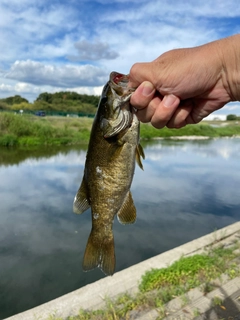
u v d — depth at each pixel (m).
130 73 0.23
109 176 0.25
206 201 1.38
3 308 0.64
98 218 0.26
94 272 0.79
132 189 1.52
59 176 1.73
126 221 0.26
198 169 2.08
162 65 0.21
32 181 1.61
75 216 1.14
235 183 1.72
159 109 0.22
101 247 0.26
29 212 1.17
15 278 0.75
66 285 0.73
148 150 2.93
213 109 0.24
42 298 0.68
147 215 1.17
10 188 1.47
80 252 0.88
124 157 0.24
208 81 0.21
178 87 0.21
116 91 0.24
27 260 0.83
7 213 1.15
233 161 2.45
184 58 0.21
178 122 0.24
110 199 0.25
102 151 0.25
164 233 1.01
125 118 0.24
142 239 0.96
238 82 0.21
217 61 0.21
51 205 1.25
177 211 1.23
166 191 1.51
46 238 0.96
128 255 0.85
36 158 2.32
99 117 0.25
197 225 1.10
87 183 0.26
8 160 2.20
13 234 0.98
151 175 1.85
